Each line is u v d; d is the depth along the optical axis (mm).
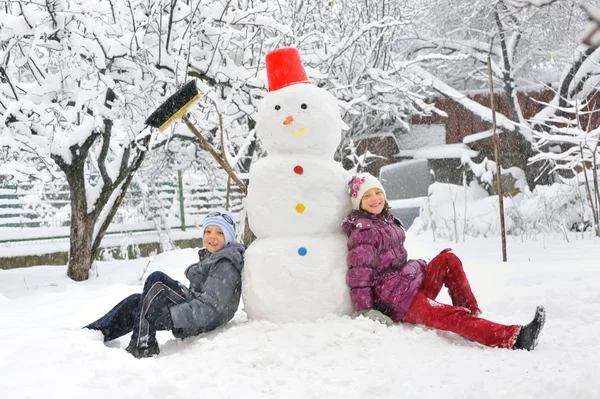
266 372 3248
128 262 10094
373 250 4082
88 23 7723
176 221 15016
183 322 3961
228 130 11008
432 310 3863
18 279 9031
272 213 4215
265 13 9781
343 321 3912
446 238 11461
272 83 4691
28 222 11945
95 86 8086
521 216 11523
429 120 19156
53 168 8742
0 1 7539
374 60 13273
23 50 8547
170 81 8383
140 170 13531
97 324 4285
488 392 2770
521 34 17906
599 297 4445
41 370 3082
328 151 4453
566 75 16484
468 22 18703
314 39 11211
